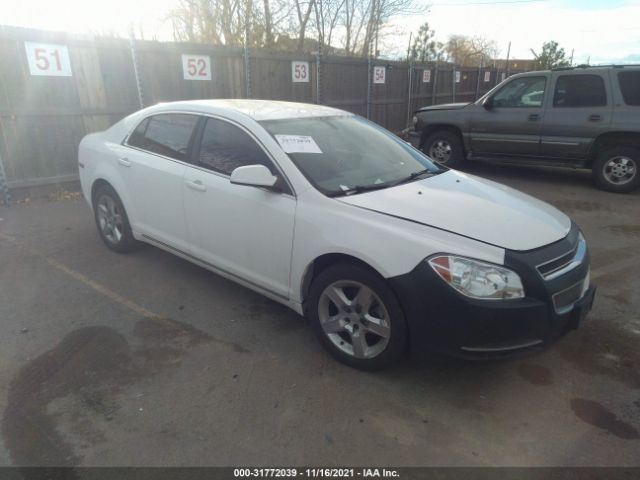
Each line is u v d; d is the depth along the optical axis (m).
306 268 3.18
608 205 7.37
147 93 7.82
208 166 3.79
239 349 3.37
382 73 12.27
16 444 2.49
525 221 3.07
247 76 8.98
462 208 3.12
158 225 4.31
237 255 3.65
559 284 2.79
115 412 2.73
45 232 5.68
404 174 3.76
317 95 10.51
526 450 2.53
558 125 8.27
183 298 4.11
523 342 2.73
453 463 2.44
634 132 7.67
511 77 8.76
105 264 4.77
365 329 3.03
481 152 9.30
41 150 6.95
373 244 2.83
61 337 3.48
